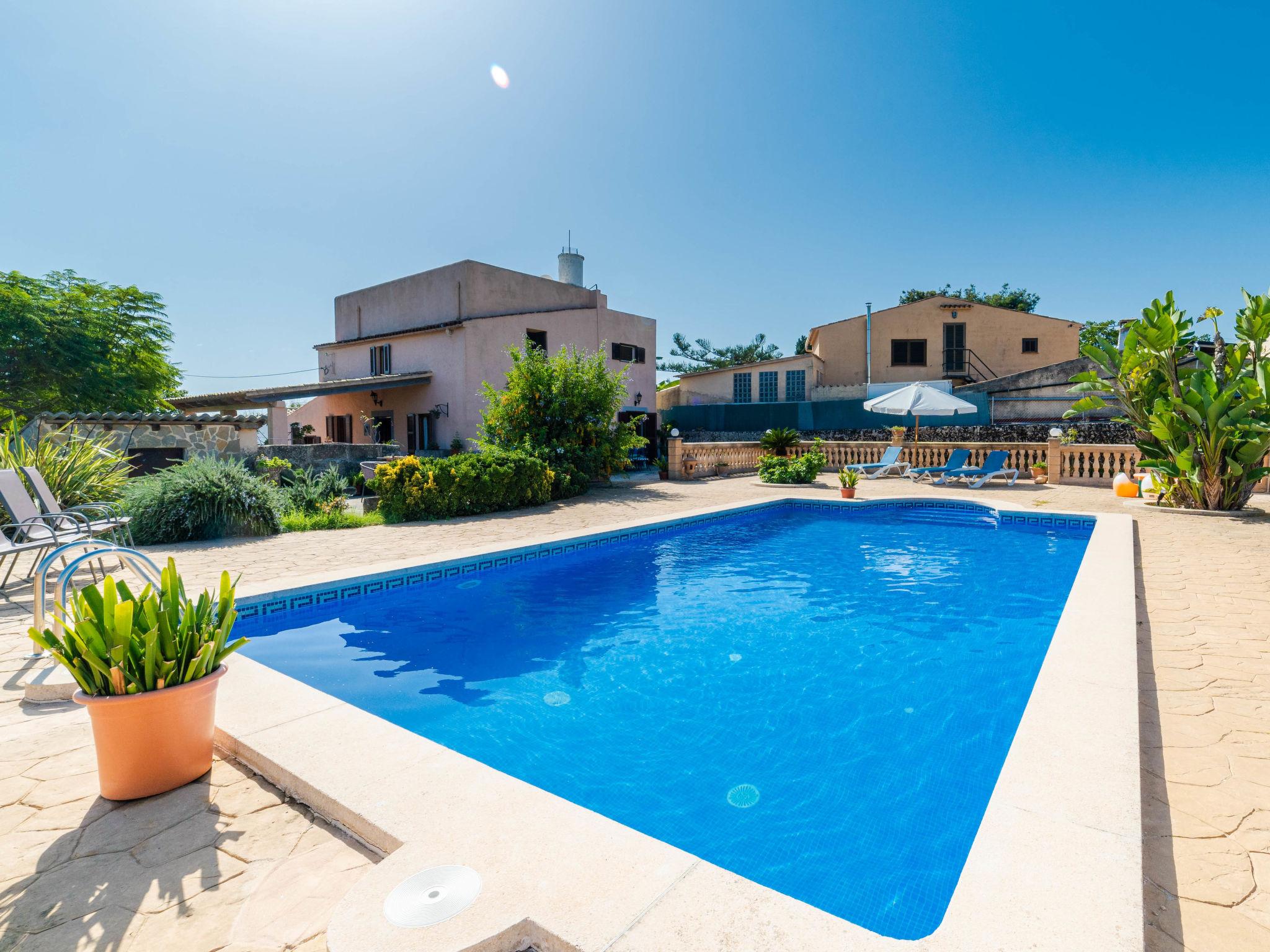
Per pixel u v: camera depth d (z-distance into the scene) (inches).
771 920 66.4
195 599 218.8
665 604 257.4
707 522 445.7
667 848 80.1
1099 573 232.7
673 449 737.0
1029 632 222.4
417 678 182.2
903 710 159.9
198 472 371.2
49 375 987.9
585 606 255.0
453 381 883.4
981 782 126.0
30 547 229.5
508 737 146.5
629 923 65.7
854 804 118.0
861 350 1251.8
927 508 519.5
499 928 65.3
